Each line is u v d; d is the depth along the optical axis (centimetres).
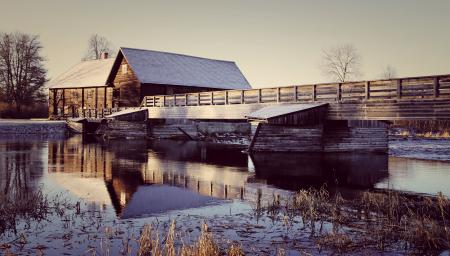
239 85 4972
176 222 894
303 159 1998
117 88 4459
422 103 1562
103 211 982
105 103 4681
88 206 1035
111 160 2017
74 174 1555
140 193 1206
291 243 759
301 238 789
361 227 861
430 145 3125
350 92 1884
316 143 2222
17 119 5369
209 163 1909
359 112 1828
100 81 4741
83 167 1752
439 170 1720
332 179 1467
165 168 1741
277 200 1098
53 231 817
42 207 975
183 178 1484
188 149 2684
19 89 6122
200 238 712
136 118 3566
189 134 3888
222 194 1198
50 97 5341
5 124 3903
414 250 727
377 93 1750
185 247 661
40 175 1521
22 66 6228
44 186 1300
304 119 1975
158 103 3522
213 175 1553
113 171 1645
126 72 4328
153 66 4328
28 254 689
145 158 2120
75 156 2170
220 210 1005
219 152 2475
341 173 1605
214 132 4144
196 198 1143
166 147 2816
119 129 3525
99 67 5197
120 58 4388
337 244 751
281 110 2069
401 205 1035
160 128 3706
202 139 3809
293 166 1784
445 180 1462
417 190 1275
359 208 1021
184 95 3145
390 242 767
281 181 1427
